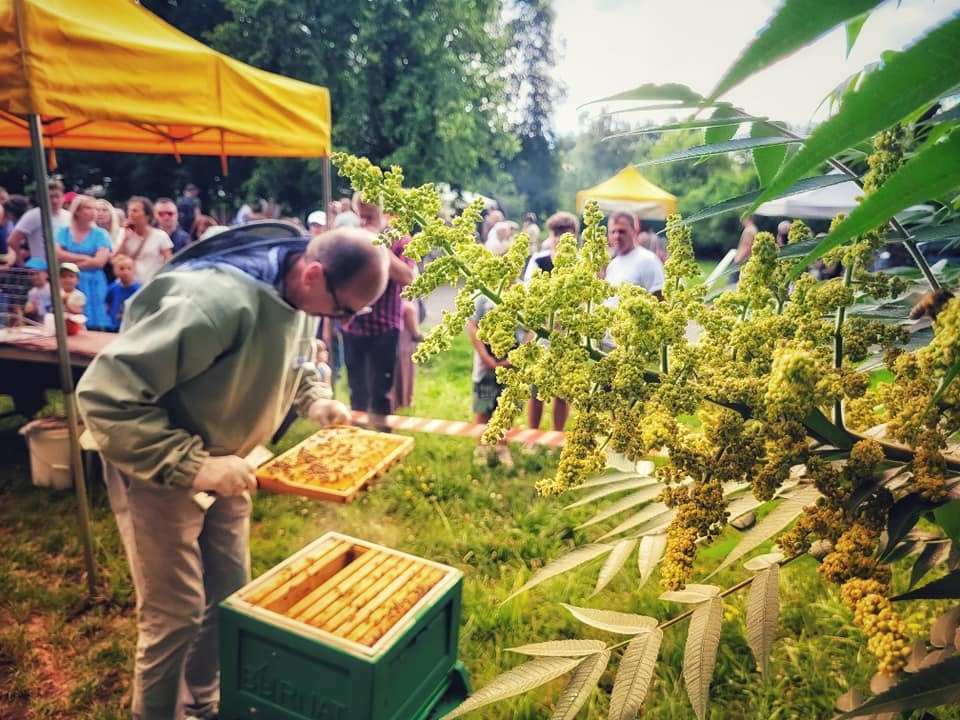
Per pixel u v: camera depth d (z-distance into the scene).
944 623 0.67
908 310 0.84
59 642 3.08
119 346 1.92
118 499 2.20
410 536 3.98
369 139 19.61
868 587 0.55
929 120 0.59
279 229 2.24
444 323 0.72
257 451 2.61
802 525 0.69
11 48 2.64
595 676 0.76
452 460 5.10
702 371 0.70
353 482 2.57
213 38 18.28
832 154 0.34
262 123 4.08
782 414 0.63
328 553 2.33
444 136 18.72
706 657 0.73
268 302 2.09
